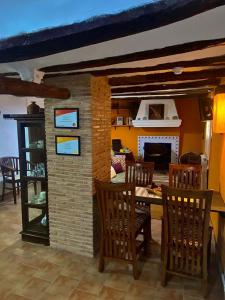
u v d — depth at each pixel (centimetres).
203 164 452
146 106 699
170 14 67
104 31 75
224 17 112
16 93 202
